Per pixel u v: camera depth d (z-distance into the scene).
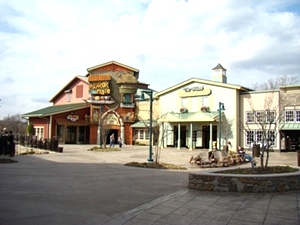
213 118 35.72
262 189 10.14
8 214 7.34
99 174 14.78
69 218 7.09
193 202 8.68
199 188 10.66
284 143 34.31
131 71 48.88
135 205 8.41
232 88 36.69
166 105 42.50
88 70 47.44
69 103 52.38
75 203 8.60
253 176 10.18
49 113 43.28
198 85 39.47
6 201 8.72
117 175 14.51
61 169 16.58
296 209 7.83
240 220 6.88
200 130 39.28
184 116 38.72
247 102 36.34
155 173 15.49
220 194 9.83
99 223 6.72
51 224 6.61
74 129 46.47
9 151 23.67
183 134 41.09
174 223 6.70
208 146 38.75
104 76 47.16
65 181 12.46
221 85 37.41
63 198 9.23
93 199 9.14
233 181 10.27
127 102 47.75
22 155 25.47
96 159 23.48
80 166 18.36
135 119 47.31
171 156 27.73
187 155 28.83
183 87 40.84
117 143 47.62
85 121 46.16
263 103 35.16
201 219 6.98
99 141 37.97
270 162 23.19
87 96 48.78
